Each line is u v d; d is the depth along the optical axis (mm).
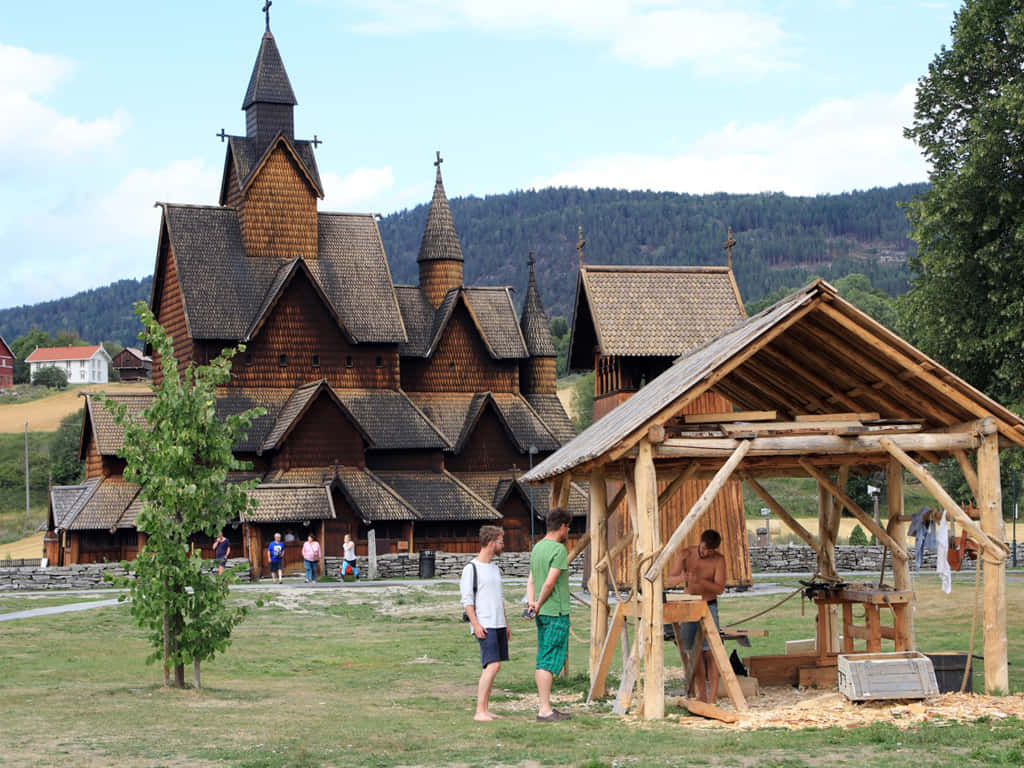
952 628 26844
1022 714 13867
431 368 68438
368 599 40344
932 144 37062
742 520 40875
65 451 129125
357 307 65000
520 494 63438
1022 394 35219
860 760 11211
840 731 12914
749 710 14883
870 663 14859
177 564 18172
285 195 65500
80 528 55312
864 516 17672
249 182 64625
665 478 19125
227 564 50719
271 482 57062
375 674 21359
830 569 18672
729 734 13164
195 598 18266
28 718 14625
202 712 15391
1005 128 34125
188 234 63938
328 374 63438
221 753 11852
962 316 35719
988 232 35156
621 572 37000
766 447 15266
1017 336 33344
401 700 17266
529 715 15406
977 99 36188
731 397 20031
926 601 33406
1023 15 33750
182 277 62250
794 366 17703
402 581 49406
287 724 14203
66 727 13812
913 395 16266
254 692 18203
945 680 15508
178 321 63188
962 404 15680
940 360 37094
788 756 11492
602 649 17797
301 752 11742
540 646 14906
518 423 67750
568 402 161625
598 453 14906
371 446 60094
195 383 18875
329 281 65375
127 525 55781
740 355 14922
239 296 62688
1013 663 19672
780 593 39625
